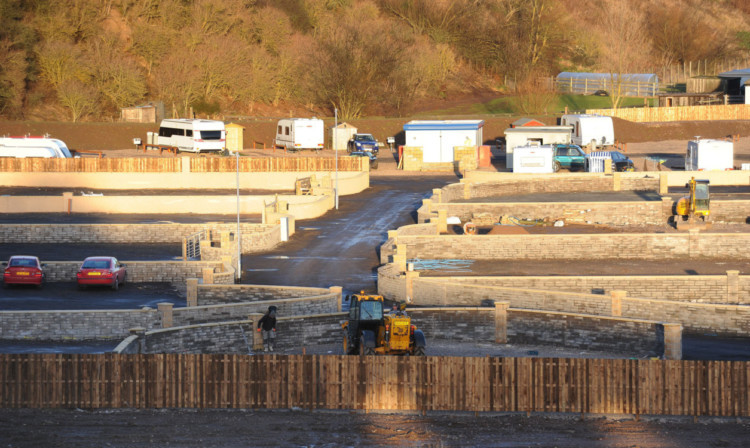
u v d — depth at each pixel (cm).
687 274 19112
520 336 14162
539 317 14025
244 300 16225
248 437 9094
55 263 18475
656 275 18750
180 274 18600
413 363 9944
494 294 16038
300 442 8988
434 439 9125
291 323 13625
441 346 13900
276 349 13475
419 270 19550
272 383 9950
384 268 17888
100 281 17512
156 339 12406
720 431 9444
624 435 9306
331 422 9612
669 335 12875
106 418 9594
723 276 17100
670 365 9819
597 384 9894
